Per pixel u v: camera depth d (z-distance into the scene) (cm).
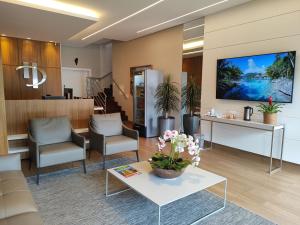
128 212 241
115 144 371
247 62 426
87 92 1018
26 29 564
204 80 522
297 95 367
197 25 543
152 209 248
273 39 394
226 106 478
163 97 589
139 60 767
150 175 248
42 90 785
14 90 737
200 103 537
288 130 382
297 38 364
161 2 425
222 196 280
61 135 367
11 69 727
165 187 220
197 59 551
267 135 416
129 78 829
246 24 432
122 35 701
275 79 386
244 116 410
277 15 387
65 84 975
